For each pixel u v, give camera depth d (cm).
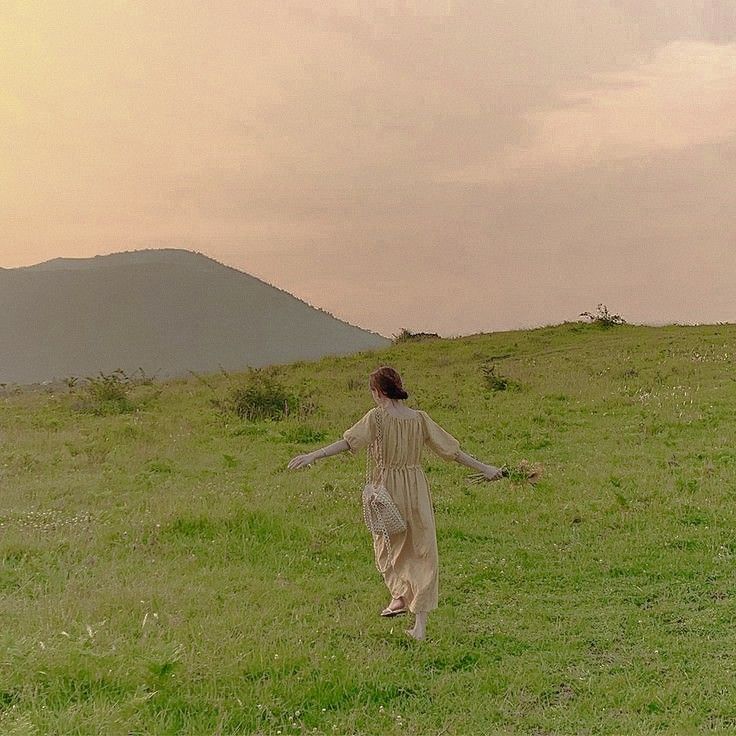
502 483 1183
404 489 689
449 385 2159
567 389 1966
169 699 541
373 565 875
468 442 1488
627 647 673
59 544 888
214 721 523
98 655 568
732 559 874
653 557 887
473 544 939
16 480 1239
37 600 724
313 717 545
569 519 1023
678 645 669
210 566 859
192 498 1092
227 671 589
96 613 694
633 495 1112
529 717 557
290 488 1170
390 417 693
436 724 545
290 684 577
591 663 644
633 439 1478
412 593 677
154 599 733
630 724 539
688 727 529
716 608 750
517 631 705
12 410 2148
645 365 2239
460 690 592
